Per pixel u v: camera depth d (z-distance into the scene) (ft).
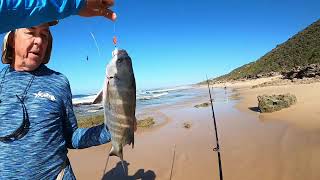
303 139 9.51
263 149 8.88
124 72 2.36
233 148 9.27
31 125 2.60
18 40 2.64
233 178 7.04
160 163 8.41
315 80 33.01
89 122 16.07
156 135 11.96
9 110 2.60
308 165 7.31
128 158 8.96
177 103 27.96
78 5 1.32
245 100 23.35
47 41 2.74
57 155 2.73
